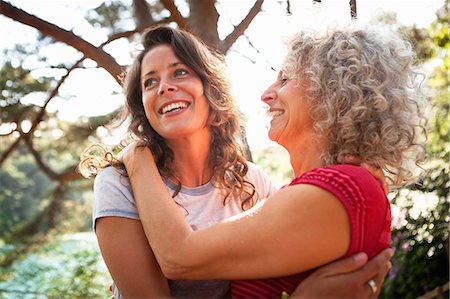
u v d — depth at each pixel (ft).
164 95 4.84
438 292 9.32
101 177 4.71
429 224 9.79
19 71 16.16
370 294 3.89
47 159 24.81
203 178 5.21
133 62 5.22
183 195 4.99
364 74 4.20
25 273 19.10
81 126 19.29
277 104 4.69
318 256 3.72
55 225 21.20
